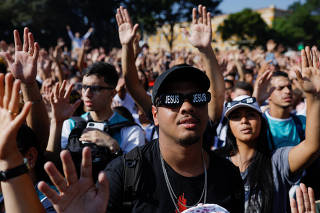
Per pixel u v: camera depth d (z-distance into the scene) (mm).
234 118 2539
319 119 2070
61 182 1263
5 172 1279
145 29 39500
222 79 2492
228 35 60188
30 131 1662
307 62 2100
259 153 2449
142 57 8000
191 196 1561
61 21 45562
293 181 2332
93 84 2859
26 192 1306
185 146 1523
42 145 1976
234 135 2566
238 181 1655
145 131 3996
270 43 10930
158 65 9344
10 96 1325
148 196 1549
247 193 2340
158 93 1542
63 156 1262
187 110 1488
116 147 2279
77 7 47625
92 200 1290
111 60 10953
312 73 2080
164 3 37594
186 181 1572
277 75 3449
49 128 2037
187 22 39469
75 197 1281
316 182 2719
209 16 2605
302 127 3334
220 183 1606
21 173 1304
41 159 1797
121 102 4824
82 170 1303
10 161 1287
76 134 2377
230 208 1593
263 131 2559
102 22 47938
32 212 1306
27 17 43094
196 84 1548
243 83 4035
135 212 1541
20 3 44688
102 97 2879
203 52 2525
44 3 45531
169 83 1538
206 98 1534
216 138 3295
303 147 2168
